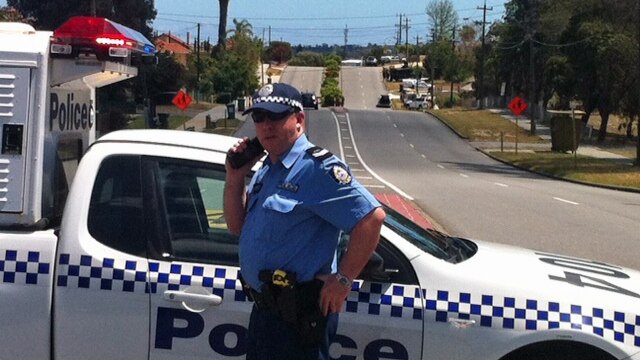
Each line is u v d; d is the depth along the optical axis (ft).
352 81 417.49
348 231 11.15
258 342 11.34
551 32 234.79
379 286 13.23
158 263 13.43
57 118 15.29
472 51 405.39
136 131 14.99
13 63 14.16
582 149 173.17
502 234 47.26
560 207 65.00
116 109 43.39
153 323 13.25
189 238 13.67
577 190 90.48
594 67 180.24
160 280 13.30
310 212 11.12
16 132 14.07
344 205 11.04
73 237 13.48
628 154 164.04
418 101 309.42
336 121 210.59
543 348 13.25
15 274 13.39
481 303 13.21
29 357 13.42
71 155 16.61
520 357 13.29
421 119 236.22
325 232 11.30
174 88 160.45
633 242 45.62
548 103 256.93
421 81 415.64
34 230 13.98
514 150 167.22
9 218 14.01
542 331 13.09
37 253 13.46
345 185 11.05
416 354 13.16
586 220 56.13
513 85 285.64
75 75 14.89
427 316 13.12
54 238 13.58
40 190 14.20
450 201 66.54
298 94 11.37
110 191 13.82
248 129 165.37
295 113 11.27
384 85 414.62
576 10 188.03
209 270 13.37
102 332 13.30
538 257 15.98
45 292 13.35
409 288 13.24
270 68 423.23
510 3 266.16
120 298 13.26
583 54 179.93
